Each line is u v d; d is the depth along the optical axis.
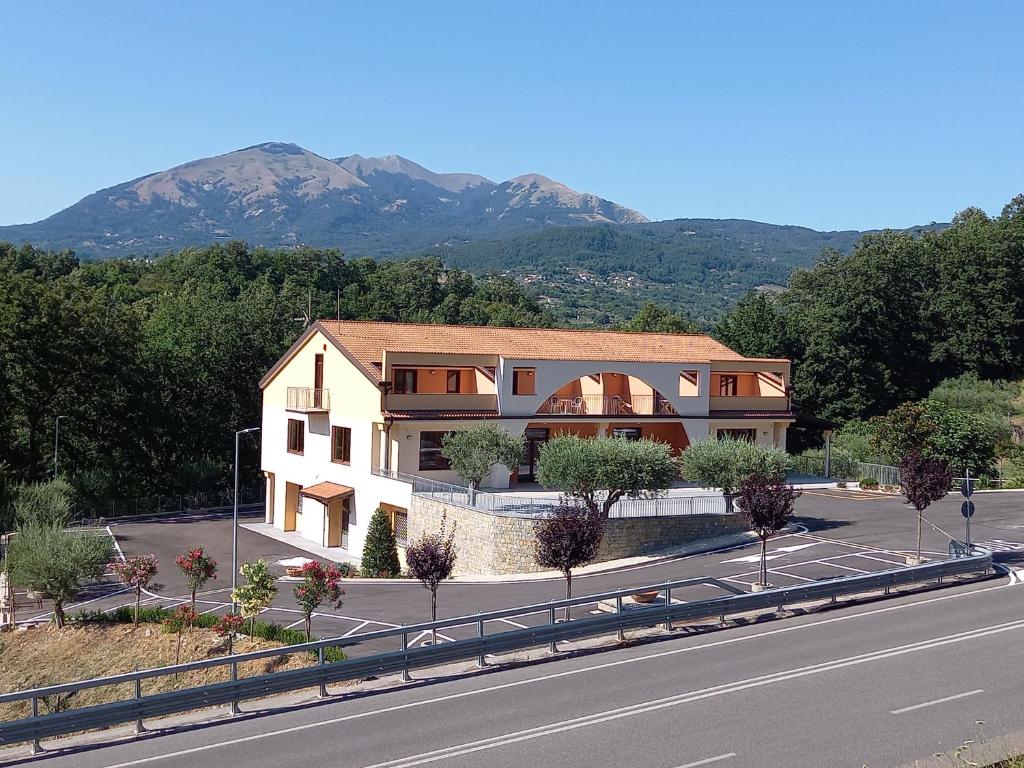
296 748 15.62
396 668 19.27
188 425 65.50
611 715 16.91
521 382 44.78
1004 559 32.06
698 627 23.81
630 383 48.72
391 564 39.47
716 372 50.91
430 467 43.00
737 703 17.42
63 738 17.12
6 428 55.81
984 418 66.56
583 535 24.05
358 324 47.81
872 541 35.62
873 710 16.89
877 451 55.41
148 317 78.88
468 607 28.48
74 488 51.69
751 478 28.22
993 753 14.47
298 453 49.88
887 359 82.19
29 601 34.59
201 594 35.00
